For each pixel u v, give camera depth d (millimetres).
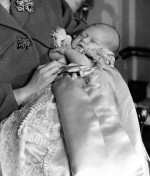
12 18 1298
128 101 1266
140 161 1105
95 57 1299
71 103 1115
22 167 1065
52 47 1429
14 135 1111
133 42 3088
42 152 1080
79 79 1215
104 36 1379
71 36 1571
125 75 1612
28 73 1335
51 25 1460
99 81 1217
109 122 1122
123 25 2986
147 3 3002
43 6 1447
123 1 2922
